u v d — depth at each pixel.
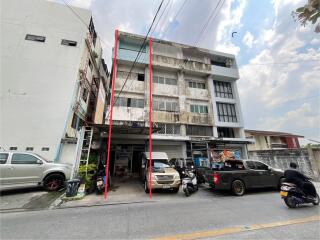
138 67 18.05
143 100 17.08
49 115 10.40
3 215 4.77
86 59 13.25
